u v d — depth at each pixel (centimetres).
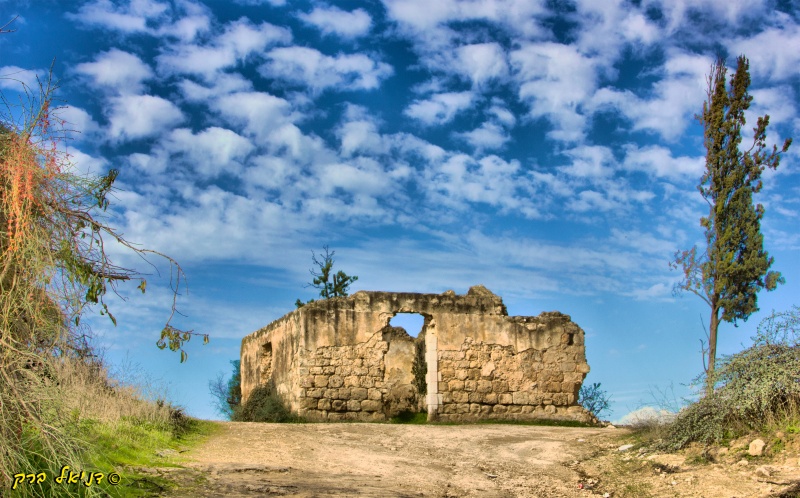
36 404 752
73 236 774
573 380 2403
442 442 1697
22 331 748
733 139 2286
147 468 1092
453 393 2325
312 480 1197
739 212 2239
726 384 1341
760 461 1188
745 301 2212
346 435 1714
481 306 2402
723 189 2255
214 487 1064
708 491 1127
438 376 2323
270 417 2331
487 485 1290
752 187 2270
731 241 2238
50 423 769
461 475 1360
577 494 1241
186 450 1359
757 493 1074
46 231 756
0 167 730
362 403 2269
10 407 732
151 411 1485
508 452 1602
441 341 2348
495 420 2328
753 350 1354
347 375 2273
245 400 2920
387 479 1273
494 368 2367
